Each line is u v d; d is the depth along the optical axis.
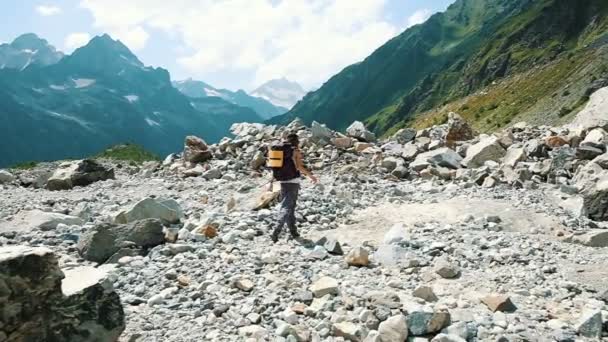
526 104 198.75
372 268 11.04
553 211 15.76
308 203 16.52
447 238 13.10
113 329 7.08
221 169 25.55
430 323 7.88
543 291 9.65
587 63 191.25
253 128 30.75
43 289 6.39
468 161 23.19
